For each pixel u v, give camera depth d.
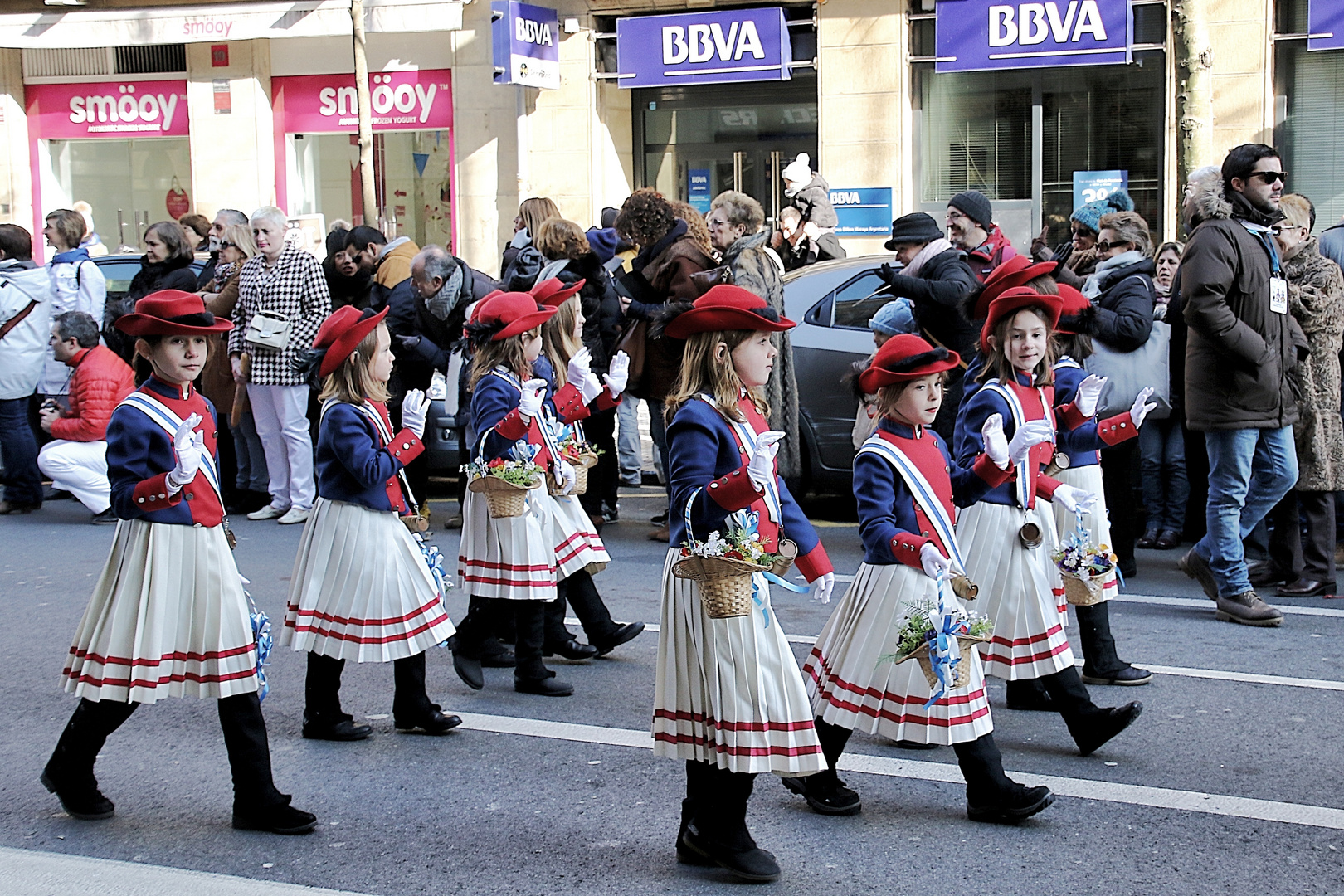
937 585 4.39
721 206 8.63
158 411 4.37
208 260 10.59
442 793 4.86
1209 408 6.83
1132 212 7.85
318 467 5.30
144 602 4.35
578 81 16.52
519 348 5.82
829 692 4.52
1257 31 14.02
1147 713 5.59
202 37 17.39
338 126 17.91
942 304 7.49
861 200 15.57
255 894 3.84
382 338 5.17
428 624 5.32
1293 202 7.41
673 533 4.00
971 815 4.54
